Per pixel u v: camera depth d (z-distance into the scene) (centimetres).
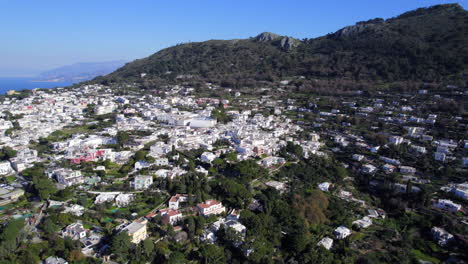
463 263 15762
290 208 18950
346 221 18775
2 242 14138
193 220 16575
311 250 15525
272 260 15025
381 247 17012
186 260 14638
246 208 19250
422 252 16812
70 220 16600
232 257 15300
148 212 18025
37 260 14012
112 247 14312
